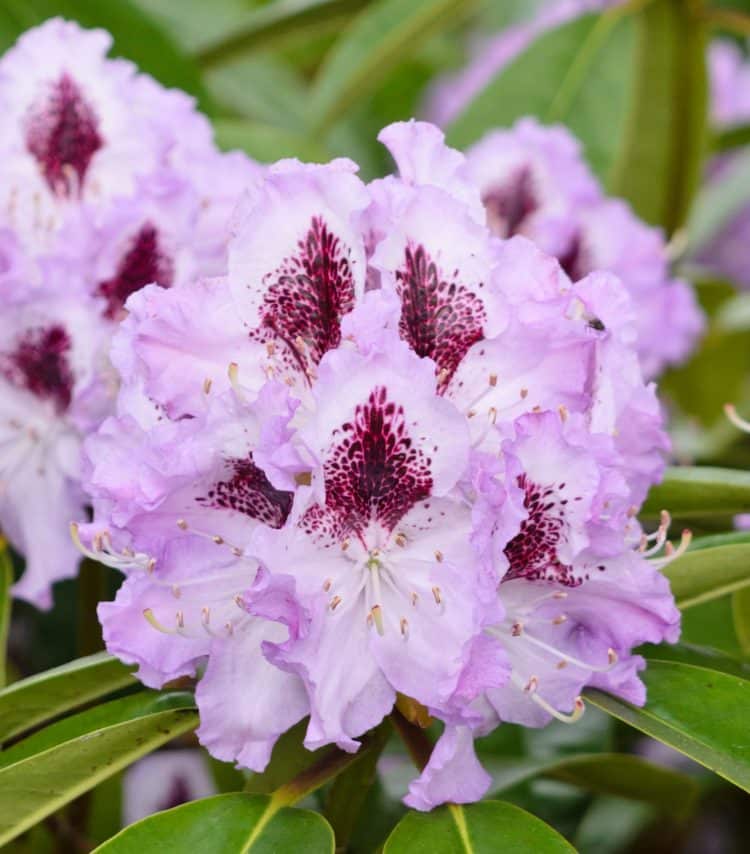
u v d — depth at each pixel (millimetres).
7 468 846
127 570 753
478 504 698
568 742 987
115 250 836
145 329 722
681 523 892
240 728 723
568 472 716
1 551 859
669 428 1249
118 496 718
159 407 739
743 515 857
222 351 729
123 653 727
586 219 979
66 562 849
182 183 837
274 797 741
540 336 729
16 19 1008
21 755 757
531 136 960
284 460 698
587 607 738
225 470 715
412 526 725
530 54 1068
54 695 773
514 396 733
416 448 712
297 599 702
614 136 1062
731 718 742
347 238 725
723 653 798
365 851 891
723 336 1229
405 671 715
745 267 1424
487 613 701
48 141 863
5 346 834
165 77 1013
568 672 739
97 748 742
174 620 726
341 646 718
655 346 1039
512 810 731
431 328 731
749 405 1242
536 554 729
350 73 1091
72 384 837
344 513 719
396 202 731
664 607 732
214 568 725
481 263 729
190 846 724
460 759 729
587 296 744
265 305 729
